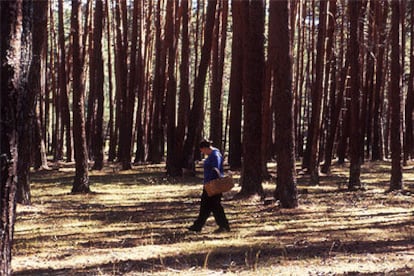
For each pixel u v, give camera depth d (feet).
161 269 24.85
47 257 27.61
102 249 29.60
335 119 84.84
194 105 79.66
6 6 15.33
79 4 56.18
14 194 15.74
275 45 45.83
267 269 24.67
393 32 58.80
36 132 93.04
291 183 46.32
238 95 87.35
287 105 45.96
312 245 30.71
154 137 102.47
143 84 107.65
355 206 48.21
